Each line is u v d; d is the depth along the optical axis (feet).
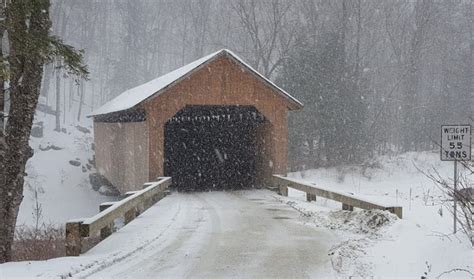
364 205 39.78
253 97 68.95
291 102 70.49
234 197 62.34
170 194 66.28
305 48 122.42
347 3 134.31
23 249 37.83
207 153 86.48
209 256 28.02
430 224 34.58
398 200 56.75
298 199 57.62
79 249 27.55
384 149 141.49
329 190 47.44
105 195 104.47
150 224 39.37
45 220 86.38
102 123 103.35
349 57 134.31
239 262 26.58
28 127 32.12
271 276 23.70
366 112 124.88
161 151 64.80
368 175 101.55
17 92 31.94
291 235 34.65
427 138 139.64
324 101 114.01
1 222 30.60
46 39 30.50
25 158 32.12
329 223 38.78
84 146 129.90
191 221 41.42
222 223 40.29
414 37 137.08
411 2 159.74
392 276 21.97
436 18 148.36
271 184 70.85
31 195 95.76
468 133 30.71
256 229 37.27
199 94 66.74
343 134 114.52
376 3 143.43
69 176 109.50
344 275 23.38
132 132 74.59
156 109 64.69
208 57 67.72
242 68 68.33
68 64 32.32
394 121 150.00
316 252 29.07
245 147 82.69
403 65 144.36
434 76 164.55
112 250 29.09
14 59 30.27
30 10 29.45
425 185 88.58
